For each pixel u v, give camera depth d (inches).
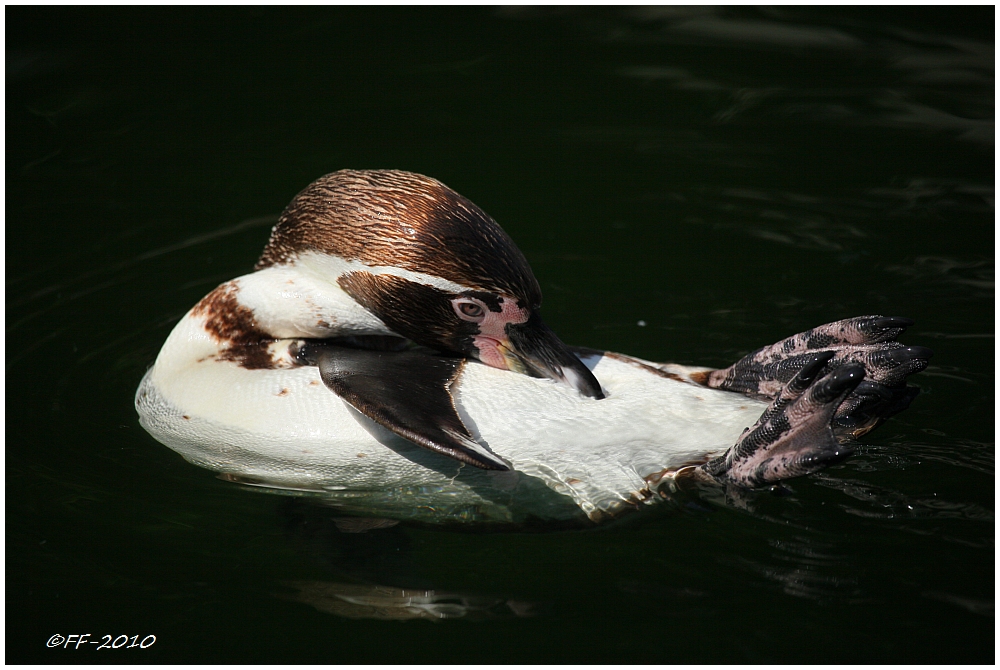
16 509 340.8
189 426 350.6
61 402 402.6
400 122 626.2
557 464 322.3
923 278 478.9
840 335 331.0
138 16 721.6
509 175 580.1
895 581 295.7
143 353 440.1
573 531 322.0
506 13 733.3
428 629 293.6
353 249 333.1
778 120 610.9
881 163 568.4
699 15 716.0
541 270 504.1
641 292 484.7
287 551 324.5
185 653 287.7
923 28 682.8
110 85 645.9
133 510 340.5
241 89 652.1
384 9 741.3
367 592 307.7
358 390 312.0
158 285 490.9
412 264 327.0
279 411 337.4
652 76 658.2
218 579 313.7
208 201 557.0
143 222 539.2
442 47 695.1
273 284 353.4
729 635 285.3
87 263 505.0
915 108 609.3
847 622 285.4
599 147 600.4
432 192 328.2
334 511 340.2
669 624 290.2
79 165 579.2
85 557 321.4
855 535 311.0
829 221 528.4
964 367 411.2
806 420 294.7
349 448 331.3
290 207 350.9
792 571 302.4
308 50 693.3
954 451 349.1
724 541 313.4
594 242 525.7
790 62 661.3
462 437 296.0
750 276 492.1
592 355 362.3
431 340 345.1
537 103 638.5
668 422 328.5
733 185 562.6
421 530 332.5
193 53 683.4
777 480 296.8
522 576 310.5
